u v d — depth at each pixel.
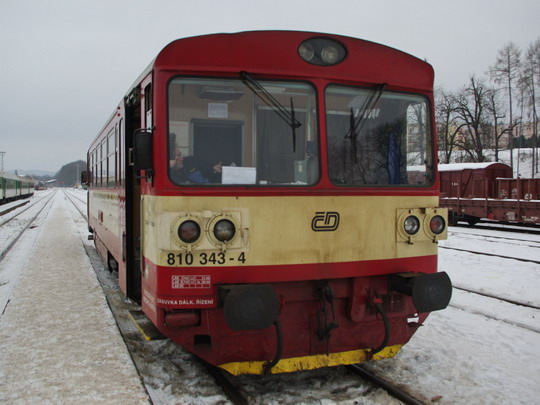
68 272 10.00
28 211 35.75
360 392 4.30
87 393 4.12
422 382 4.53
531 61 38.34
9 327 6.06
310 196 4.15
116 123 7.14
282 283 4.15
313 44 4.29
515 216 20.62
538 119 39.66
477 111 40.75
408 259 4.50
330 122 4.29
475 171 23.39
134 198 6.25
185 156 4.03
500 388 4.42
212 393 4.27
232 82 4.11
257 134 4.14
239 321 3.74
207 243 3.87
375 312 4.45
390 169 4.52
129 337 5.84
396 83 4.54
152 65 4.24
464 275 9.71
